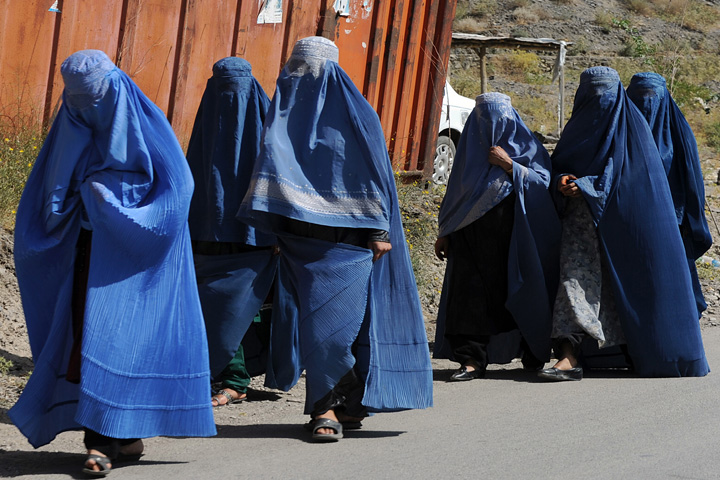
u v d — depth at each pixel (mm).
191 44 21891
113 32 20406
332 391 11281
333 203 10945
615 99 15438
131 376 9484
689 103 61531
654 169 15406
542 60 75875
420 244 24125
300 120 11125
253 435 11695
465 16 84438
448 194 15859
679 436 11156
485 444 10898
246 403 13812
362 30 26375
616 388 14398
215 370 13117
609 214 15266
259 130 13148
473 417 12492
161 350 9695
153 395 9625
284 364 13547
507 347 16109
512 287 15031
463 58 75188
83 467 9852
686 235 16797
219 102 13086
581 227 15422
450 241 15875
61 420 9805
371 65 26734
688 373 15305
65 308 9797
